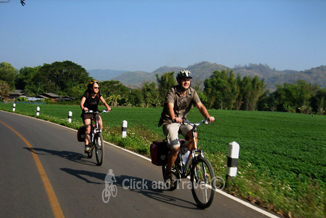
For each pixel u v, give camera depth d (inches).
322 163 426.6
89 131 297.6
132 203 181.8
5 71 5191.9
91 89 291.7
